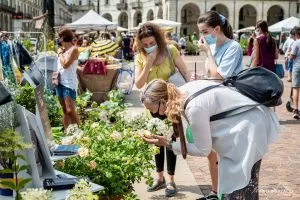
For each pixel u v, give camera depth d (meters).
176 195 5.53
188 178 6.22
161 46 5.33
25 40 13.54
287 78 19.92
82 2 115.69
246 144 3.30
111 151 4.70
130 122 5.38
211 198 4.94
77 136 4.75
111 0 92.38
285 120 10.45
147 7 80.50
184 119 3.66
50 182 3.43
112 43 14.81
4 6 60.25
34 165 3.25
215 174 4.90
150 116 5.38
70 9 120.44
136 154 4.73
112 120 6.53
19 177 3.20
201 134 3.32
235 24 65.94
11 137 2.88
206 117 3.31
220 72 4.65
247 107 3.37
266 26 9.12
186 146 3.54
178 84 5.36
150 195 5.52
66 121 7.74
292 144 8.24
